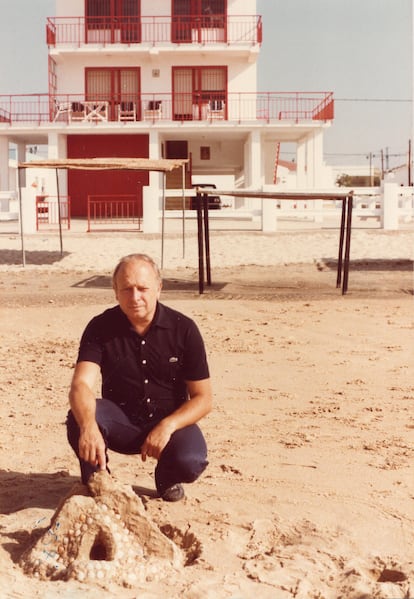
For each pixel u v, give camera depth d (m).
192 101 38.47
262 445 5.77
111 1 38.00
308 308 13.12
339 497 4.68
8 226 31.77
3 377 8.14
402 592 3.36
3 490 4.79
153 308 4.19
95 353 4.24
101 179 37.88
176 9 38.19
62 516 3.71
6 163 37.41
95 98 38.44
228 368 8.59
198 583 3.49
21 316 12.35
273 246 23.30
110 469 5.18
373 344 9.95
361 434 6.05
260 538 4.08
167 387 4.31
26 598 3.31
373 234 25.95
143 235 25.08
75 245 23.59
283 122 35.59
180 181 38.59
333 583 3.53
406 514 4.42
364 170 90.75
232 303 13.74
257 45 37.53
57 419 6.54
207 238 16.09
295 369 8.54
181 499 4.62
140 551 3.73
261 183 38.72
